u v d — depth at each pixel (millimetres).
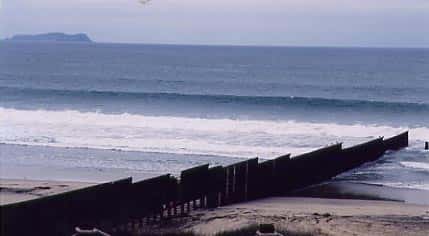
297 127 169875
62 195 57719
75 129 165875
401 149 145750
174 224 69688
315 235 65250
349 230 70312
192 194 78812
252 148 142750
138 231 63500
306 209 85312
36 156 132500
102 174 113750
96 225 61844
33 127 169000
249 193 92562
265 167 96500
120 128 166625
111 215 64250
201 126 169125
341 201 94625
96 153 135750
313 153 109875
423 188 106250
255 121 180375
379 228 72000
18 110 198000
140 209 68875
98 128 166875
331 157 115625
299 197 98125
